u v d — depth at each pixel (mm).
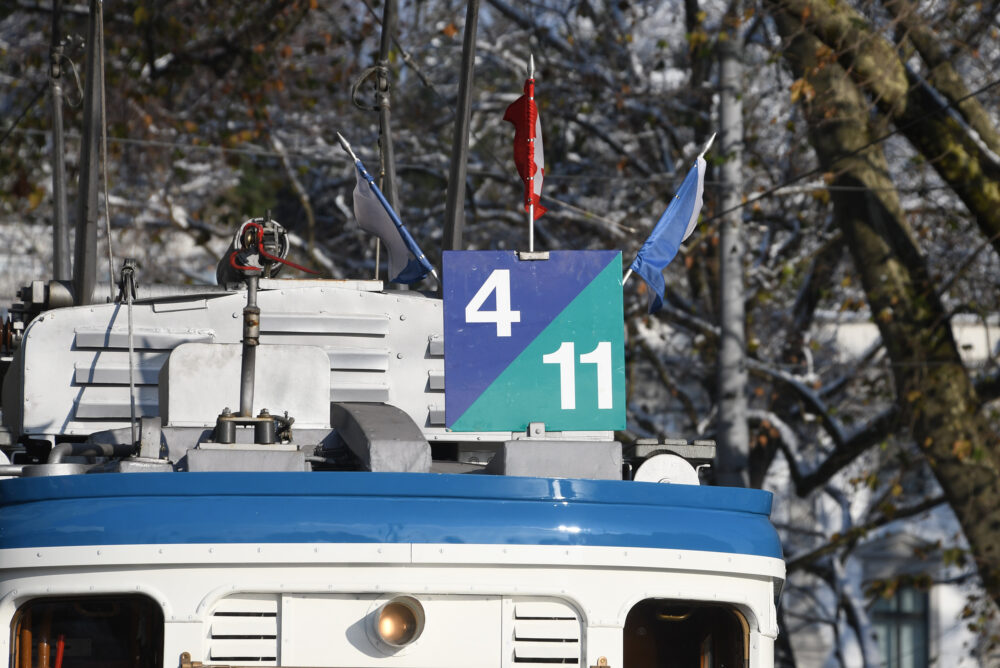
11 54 68500
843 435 54594
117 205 67312
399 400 21047
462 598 15086
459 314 16688
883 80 42781
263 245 21516
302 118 69562
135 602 15453
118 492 14945
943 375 44406
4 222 71375
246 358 16406
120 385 20375
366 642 14805
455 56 67562
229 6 63906
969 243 57656
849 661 76312
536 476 15570
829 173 44906
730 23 48312
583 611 15273
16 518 15133
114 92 64000
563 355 16734
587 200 62781
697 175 21531
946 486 44594
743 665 16359
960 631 84000
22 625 15227
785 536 75438
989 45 51875
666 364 63750
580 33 65000
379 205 21766
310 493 14875
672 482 17281
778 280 61594
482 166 65500
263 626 14766
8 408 23141
